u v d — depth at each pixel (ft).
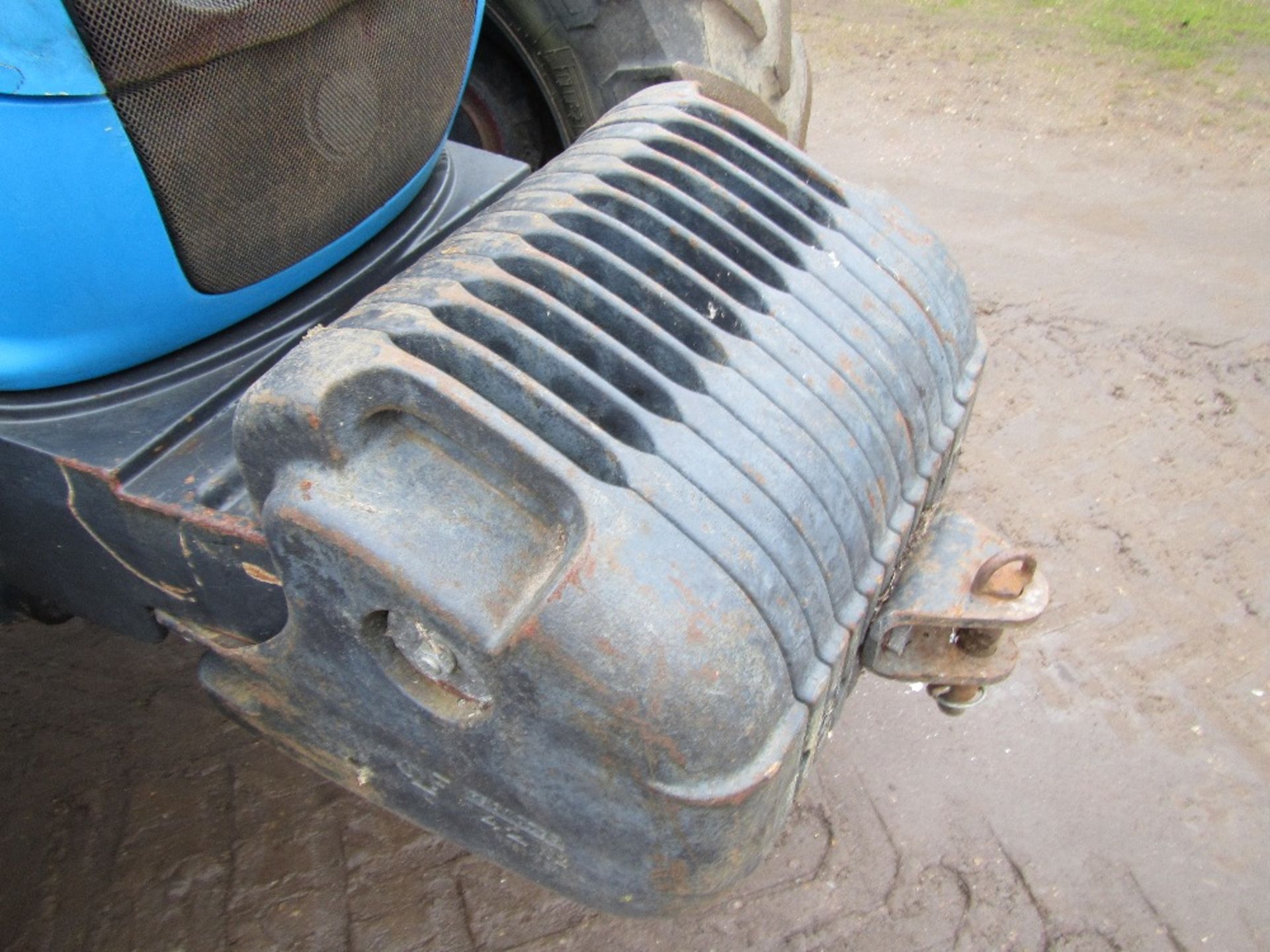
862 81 17.10
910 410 5.23
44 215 4.10
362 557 3.74
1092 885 6.88
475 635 3.69
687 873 4.05
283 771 7.43
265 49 4.47
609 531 3.69
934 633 5.14
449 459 3.95
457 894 6.77
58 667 8.05
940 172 14.67
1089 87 16.98
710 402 4.42
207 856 6.90
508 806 4.22
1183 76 17.37
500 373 3.99
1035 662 8.21
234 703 4.76
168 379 4.94
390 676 4.09
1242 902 6.81
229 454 4.67
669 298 4.75
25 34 3.71
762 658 3.91
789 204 5.69
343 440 3.83
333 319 5.48
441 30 5.59
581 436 3.97
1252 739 7.74
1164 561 9.01
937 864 6.98
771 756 3.92
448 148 6.90
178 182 4.40
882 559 4.81
